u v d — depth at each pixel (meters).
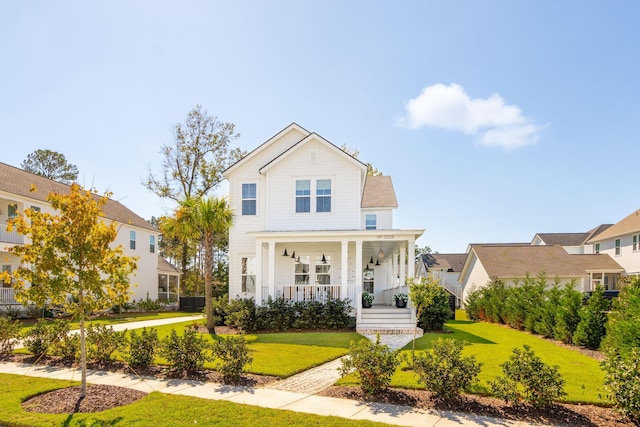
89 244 6.95
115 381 7.90
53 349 9.91
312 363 9.34
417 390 7.08
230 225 15.27
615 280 32.12
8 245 20.72
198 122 33.28
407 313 15.59
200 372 8.48
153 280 34.00
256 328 15.13
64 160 47.09
